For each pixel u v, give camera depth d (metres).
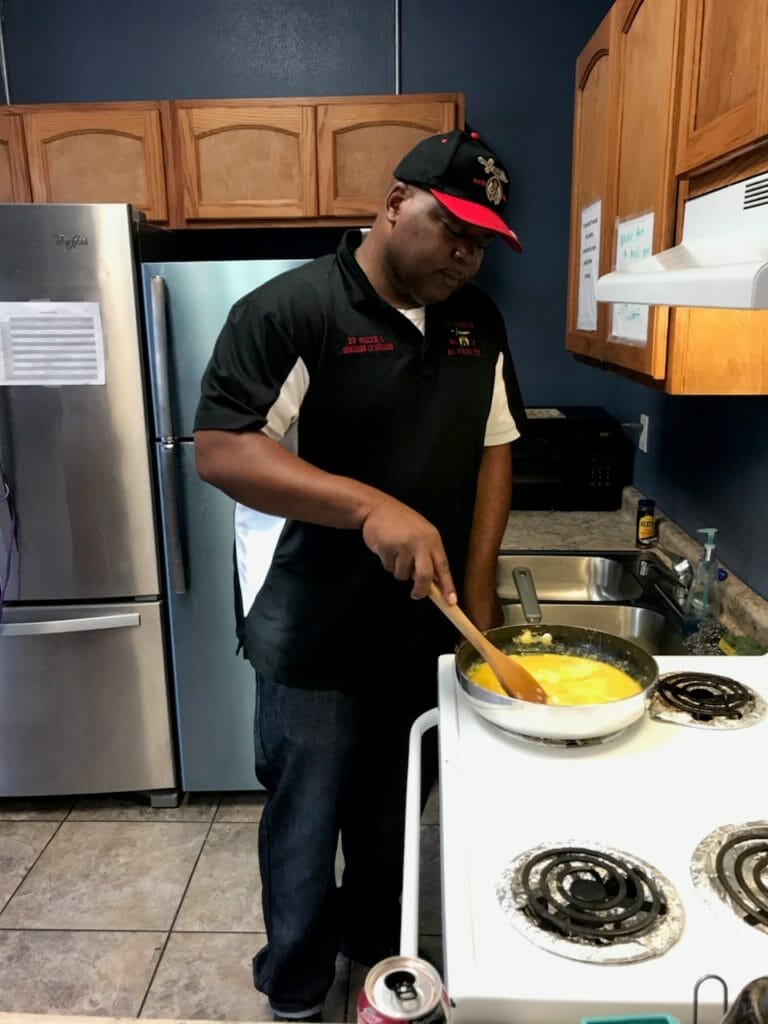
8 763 2.28
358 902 1.64
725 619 1.66
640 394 2.51
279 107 2.53
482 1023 0.65
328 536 1.28
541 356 2.92
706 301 0.73
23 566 2.14
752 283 0.65
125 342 2.02
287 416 1.22
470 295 1.37
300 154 2.56
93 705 2.24
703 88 1.16
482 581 1.51
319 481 1.10
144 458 2.09
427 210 1.14
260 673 1.39
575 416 2.61
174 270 2.00
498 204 1.17
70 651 2.20
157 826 2.24
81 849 2.14
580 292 2.00
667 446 2.21
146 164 2.59
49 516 2.12
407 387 1.24
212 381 1.19
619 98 1.59
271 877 1.48
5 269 1.98
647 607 1.74
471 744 1.02
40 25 2.75
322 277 1.21
